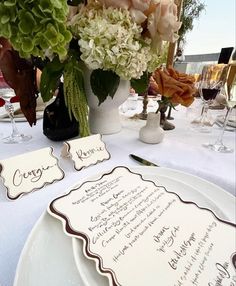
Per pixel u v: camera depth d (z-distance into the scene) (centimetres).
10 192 36
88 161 48
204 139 67
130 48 47
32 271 23
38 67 50
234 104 65
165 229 28
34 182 39
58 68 48
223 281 23
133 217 30
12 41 38
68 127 58
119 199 33
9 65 46
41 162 42
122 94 61
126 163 50
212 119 87
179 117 93
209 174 46
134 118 83
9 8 35
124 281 22
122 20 47
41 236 27
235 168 49
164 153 55
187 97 58
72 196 32
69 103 51
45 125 58
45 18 36
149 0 48
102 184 36
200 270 24
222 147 61
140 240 27
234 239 28
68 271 23
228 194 36
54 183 41
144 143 61
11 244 28
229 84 63
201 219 30
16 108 81
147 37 53
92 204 31
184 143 63
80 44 46
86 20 47
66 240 26
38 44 39
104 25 45
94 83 52
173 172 42
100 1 48
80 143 50
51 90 51
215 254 26
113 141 62
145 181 38
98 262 23
